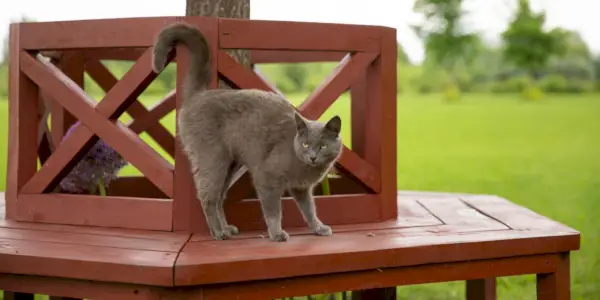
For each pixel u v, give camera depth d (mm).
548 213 5820
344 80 3035
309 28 2936
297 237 2816
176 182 2840
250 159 2686
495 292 3754
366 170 3160
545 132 7125
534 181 6363
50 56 3729
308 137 2617
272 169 2674
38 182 3076
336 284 2580
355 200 3158
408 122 7371
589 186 6215
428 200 3918
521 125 7312
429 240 2764
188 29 2729
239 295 2416
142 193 4078
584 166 6656
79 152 2980
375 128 3191
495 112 7406
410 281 2709
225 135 2689
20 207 3105
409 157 6785
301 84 7117
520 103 7832
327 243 2689
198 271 2297
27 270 2439
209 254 2451
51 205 3057
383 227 3055
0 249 2516
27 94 3121
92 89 6086
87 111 2930
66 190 3367
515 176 6434
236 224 2969
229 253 2471
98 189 3662
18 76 3084
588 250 5402
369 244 2672
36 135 3176
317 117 2994
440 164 6707
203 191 2730
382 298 3854
